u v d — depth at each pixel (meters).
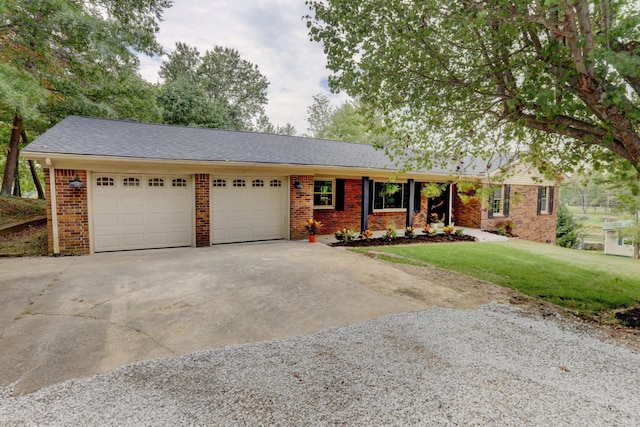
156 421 2.34
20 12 9.04
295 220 10.76
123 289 5.39
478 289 5.86
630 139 4.18
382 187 13.66
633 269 7.99
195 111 22.56
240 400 2.60
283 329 4.00
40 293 5.11
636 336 4.04
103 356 3.26
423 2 4.45
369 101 5.72
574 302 5.26
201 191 9.27
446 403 2.62
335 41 5.31
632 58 3.42
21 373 2.93
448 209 14.70
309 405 2.55
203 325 4.06
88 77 12.68
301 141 13.02
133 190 8.60
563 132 4.97
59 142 7.68
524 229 15.42
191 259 7.72
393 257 8.39
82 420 2.34
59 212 7.79
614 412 2.58
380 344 3.62
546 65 4.25
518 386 2.90
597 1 3.79
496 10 4.09
